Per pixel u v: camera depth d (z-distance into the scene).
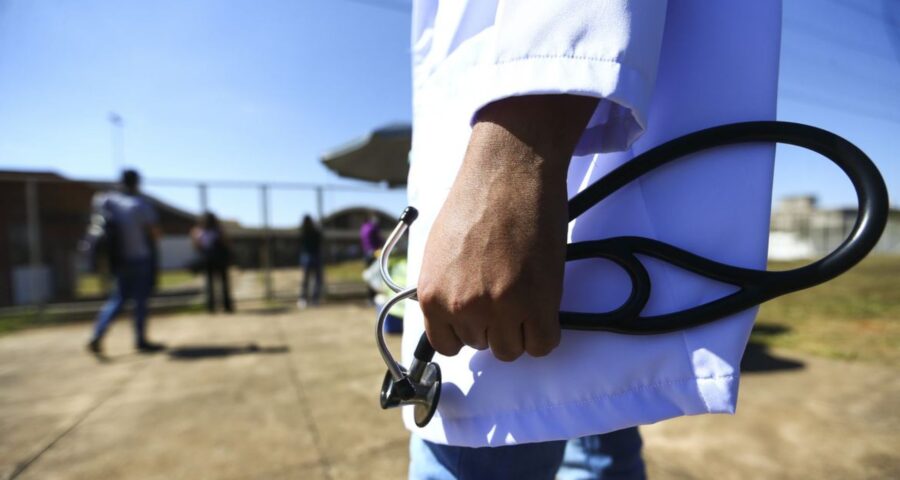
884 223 0.51
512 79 0.48
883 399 2.53
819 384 2.76
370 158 5.41
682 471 1.88
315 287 7.19
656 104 0.60
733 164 0.56
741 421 2.31
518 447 0.75
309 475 1.95
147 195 6.74
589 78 0.46
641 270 0.56
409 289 0.59
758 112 0.57
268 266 7.41
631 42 0.47
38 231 6.12
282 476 1.94
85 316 6.07
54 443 2.27
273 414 2.59
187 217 15.03
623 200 0.59
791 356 3.34
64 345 4.50
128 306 6.33
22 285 8.09
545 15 0.48
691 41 0.59
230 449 2.18
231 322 5.62
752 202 0.56
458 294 0.49
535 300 0.48
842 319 4.55
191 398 2.88
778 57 0.58
